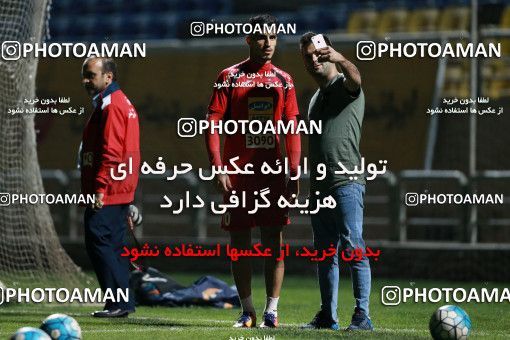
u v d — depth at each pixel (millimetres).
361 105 29359
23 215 41594
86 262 68062
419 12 87312
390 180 62938
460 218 61562
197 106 73875
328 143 29203
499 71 74812
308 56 29219
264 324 30438
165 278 41062
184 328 29250
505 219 64812
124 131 32406
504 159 69438
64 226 69562
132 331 27969
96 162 32688
